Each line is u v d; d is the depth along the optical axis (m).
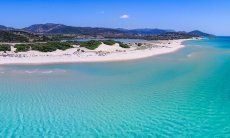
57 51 74.12
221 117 24.08
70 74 43.62
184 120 23.36
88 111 25.45
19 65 52.78
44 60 58.78
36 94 30.94
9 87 34.16
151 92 32.31
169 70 48.00
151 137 20.14
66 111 25.38
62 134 20.55
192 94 31.48
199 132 20.95
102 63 56.72
